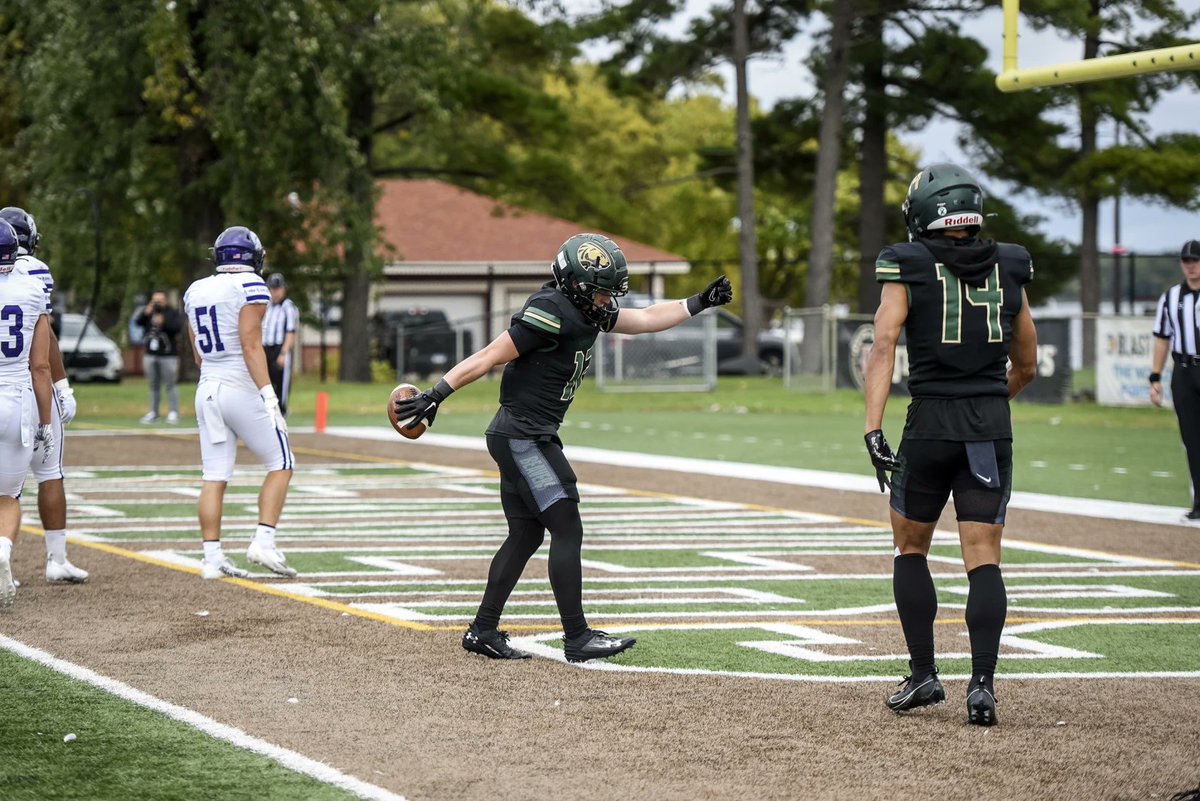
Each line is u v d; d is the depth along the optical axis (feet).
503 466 70.13
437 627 77.66
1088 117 356.38
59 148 282.36
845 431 231.71
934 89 374.84
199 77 274.77
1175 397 122.52
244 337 90.84
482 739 55.62
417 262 444.96
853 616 82.02
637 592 89.92
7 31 307.17
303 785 49.52
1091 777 50.88
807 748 54.54
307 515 127.65
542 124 345.10
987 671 58.13
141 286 285.43
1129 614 83.41
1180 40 214.69
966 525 59.16
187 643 72.95
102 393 312.91
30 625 77.10
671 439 215.72
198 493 142.51
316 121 290.15
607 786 49.65
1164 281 407.64
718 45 373.20
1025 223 386.52
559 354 69.26
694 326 330.54
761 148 409.28
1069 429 234.79
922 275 58.75
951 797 48.55
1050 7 214.48
